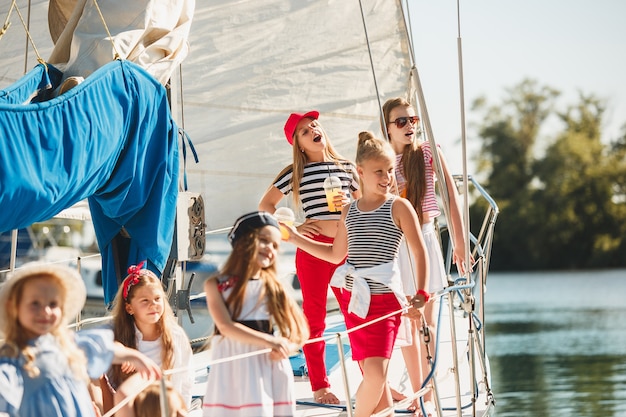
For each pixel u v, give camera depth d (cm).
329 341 885
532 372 2514
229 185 982
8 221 467
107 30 602
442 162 705
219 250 1194
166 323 554
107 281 632
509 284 5572
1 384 412
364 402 567
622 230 6744
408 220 575
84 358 439
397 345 596
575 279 5800
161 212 614
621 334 3058
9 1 902
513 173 6919
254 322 482
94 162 526
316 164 697
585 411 2070
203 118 967
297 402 680
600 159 6838
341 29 1009
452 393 703
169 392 510
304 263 684
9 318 424
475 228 6931
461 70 618
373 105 1031
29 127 474
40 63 605
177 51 667
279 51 988
